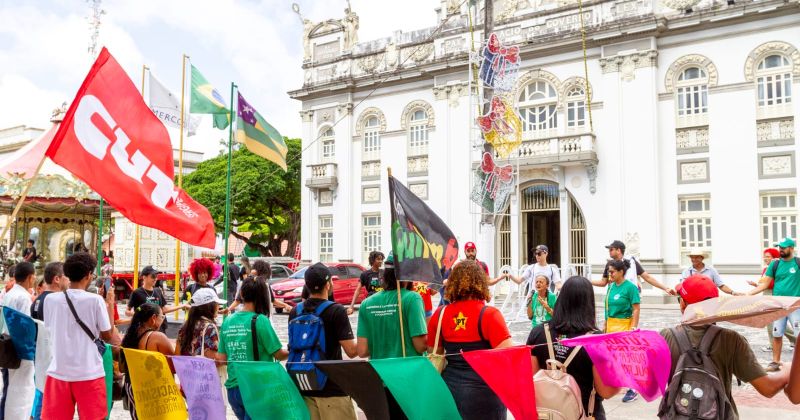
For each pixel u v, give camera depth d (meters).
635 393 7.71
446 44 25.64
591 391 4.05
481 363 3.86
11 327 5.31
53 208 20.28
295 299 18.75
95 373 4.92
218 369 4.98
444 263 5.18
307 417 4.39
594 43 22.59
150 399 4.59
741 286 19.94
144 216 5.34
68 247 21.48
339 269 20.41
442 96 25.83
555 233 25.02
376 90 27.83
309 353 4.64
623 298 7.29
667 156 21.48
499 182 14.70
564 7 23.14
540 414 3.81
